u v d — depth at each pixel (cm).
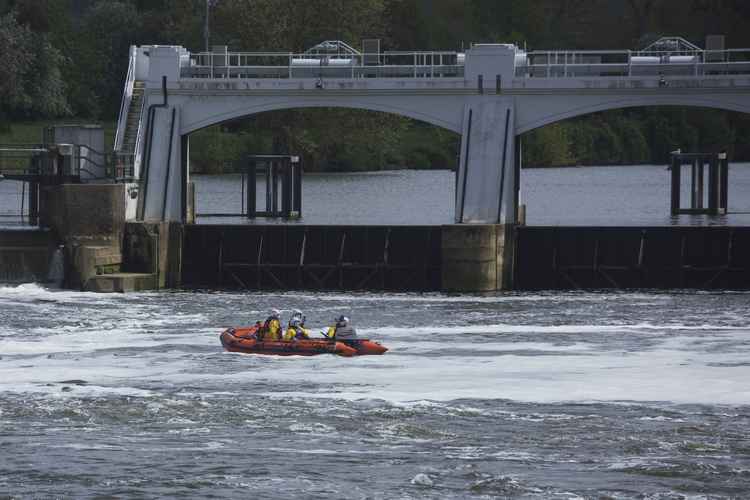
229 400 12575
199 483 9975
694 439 11156
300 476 10138
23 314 18312
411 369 14312
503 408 12312
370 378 13800
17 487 9862
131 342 16138
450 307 19200
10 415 12012
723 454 10706
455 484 9944
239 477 10112
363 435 11375
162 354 15275
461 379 13712
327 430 11525
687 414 12044
